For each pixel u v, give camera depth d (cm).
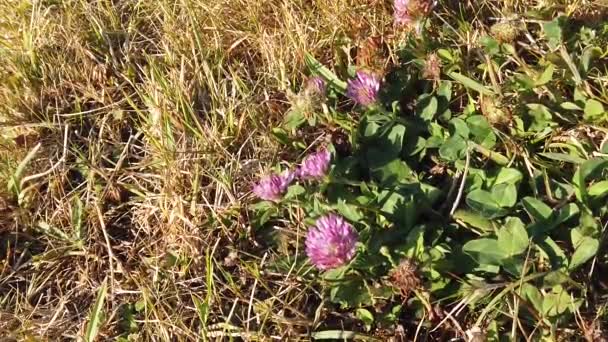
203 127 46
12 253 44
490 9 49
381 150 42
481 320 35
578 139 41
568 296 34
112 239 44
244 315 39
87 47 53
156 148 46
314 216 40
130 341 39
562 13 46
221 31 52
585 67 42
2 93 51
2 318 41
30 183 46
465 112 43
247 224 42
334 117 44
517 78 43
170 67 50
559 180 40
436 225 38
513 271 35
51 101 51
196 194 43
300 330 37
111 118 49
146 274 42
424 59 46
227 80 49
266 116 47
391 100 45
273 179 40
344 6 50
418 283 35
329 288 38
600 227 36
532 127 41
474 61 46
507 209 38
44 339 40
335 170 41
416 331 36
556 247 35
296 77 48
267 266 40
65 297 42
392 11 50
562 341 34
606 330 34
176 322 39
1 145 49
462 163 40
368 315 37
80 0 55
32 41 53
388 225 38
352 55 49
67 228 45
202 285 40
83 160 46
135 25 54
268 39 50
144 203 45
